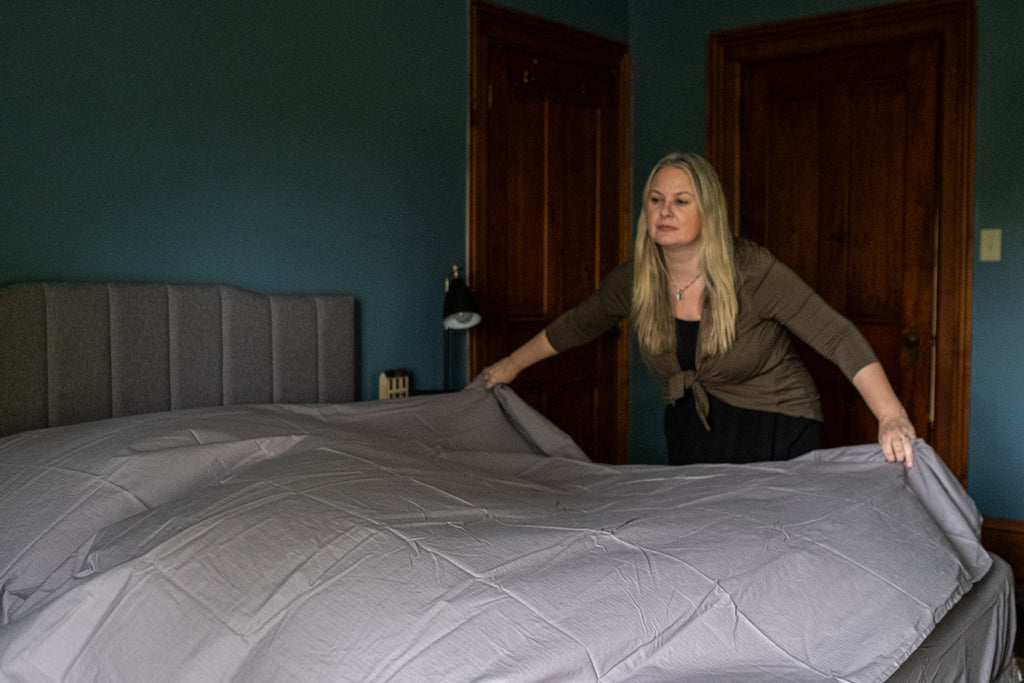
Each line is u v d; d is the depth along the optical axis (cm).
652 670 117
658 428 452
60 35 231
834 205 410
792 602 136
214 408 200
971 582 169
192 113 263
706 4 432
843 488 179
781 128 423
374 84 323
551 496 179
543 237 411
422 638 109
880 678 127
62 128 232
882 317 399
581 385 437
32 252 227
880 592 146
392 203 333
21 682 114
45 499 158
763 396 246
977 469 375
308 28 297
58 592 129
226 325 262
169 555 123
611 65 445
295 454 157
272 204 288
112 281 242
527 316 403
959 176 373
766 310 232
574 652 110
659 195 230
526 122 399
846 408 407
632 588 126
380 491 142
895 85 391
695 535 148
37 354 218
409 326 343
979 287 371
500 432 240
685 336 246
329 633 111
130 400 238
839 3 398
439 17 350
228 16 272
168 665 112
